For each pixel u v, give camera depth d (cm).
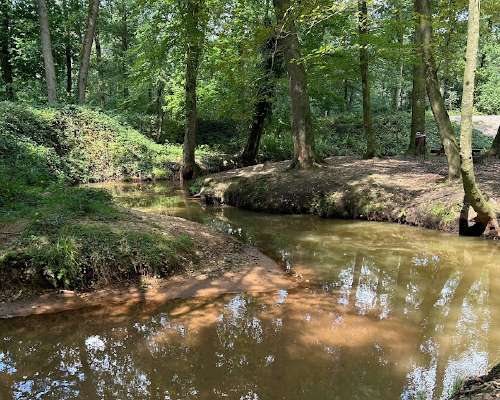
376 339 466
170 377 398
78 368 416
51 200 805
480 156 1369
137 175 1897
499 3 1036
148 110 2817
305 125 1325
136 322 514
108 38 2870
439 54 1220
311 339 467
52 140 1753
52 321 516
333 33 1442
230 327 498
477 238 823
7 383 390
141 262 632
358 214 1041
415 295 592
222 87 1961
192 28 1390
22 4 2414
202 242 763
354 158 1620
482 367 405
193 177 1852
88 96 2973
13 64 2467
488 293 591
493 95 3462
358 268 705
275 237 899
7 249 593
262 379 392
